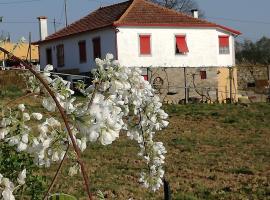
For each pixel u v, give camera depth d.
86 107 2.73
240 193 12.83
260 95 46.41
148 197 12.26
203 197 12.47
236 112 31.61
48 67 3.12
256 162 16.88
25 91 3.07
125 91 3.73
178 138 22.50
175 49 42.47
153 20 41.94
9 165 5.23
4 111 2.87
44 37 50.88
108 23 42.00
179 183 13.73
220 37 44.78
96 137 2.59
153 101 4.30
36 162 2.80
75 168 2.80
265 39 74.31
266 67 49.06
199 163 16.59
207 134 23.95
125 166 15.93
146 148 4.52
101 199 3.11
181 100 40.97
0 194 2.72
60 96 2.92
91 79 3.23
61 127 2.82
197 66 43.00
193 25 42.91
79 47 44.94
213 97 43.03
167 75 41.56
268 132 24.62
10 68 3.46
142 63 41.34
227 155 18.27
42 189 6.00
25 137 2.80
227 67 44.09
